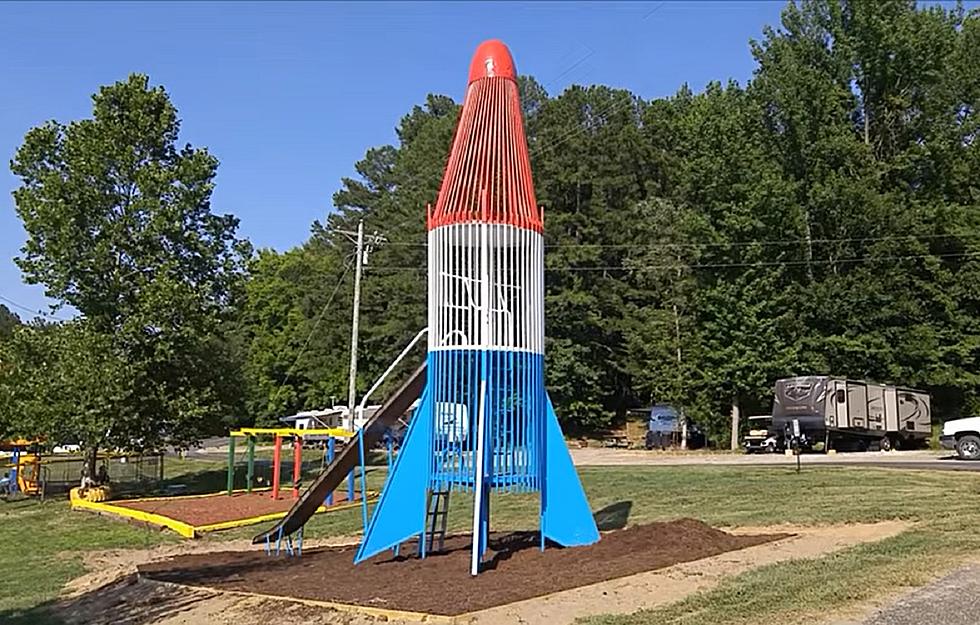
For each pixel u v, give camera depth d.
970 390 40.44
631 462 31.95
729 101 47.28
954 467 22.61
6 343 28.48
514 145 12.15
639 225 49.22
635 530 12.72
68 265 27.03
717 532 12.58
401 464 11.97
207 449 59.59
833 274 41.44
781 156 44.81
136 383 26.75
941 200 41.12
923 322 40.41
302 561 12.83
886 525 13.27
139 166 28.34
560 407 49.94
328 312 57.53
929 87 43.22
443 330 11.72
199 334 27.56
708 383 41.59
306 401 62.00
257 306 66.94
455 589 9.66
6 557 17.09
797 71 43.62
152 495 27.56
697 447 43.78
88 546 18.05
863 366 40.28
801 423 33.44
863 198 40.53
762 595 8.52
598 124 56.41
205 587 10.98
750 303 41.34
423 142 60.97
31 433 26.89
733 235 41.72
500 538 13.82
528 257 11.89
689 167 44.94
